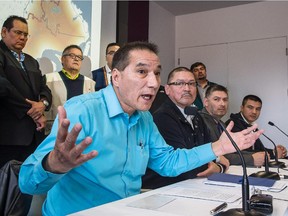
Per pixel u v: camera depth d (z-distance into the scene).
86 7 2.96
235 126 2.72
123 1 3.74
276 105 4.56
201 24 5.17
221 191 1.15
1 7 2.22
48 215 1.05
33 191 0.88
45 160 0.81
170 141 1.64
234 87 4.86
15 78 2.03
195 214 0.86
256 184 1.25
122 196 1.11
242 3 4.85
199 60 5.15
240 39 4.86
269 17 4.68
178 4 4.94
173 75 1.88
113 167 1.09
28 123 2.00
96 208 0.91
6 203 1.02
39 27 2.50
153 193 1.11
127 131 1.16
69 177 1.05
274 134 4.54
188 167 1.25
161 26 4.99
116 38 3.65
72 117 1.02
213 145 1.24
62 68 2.58
